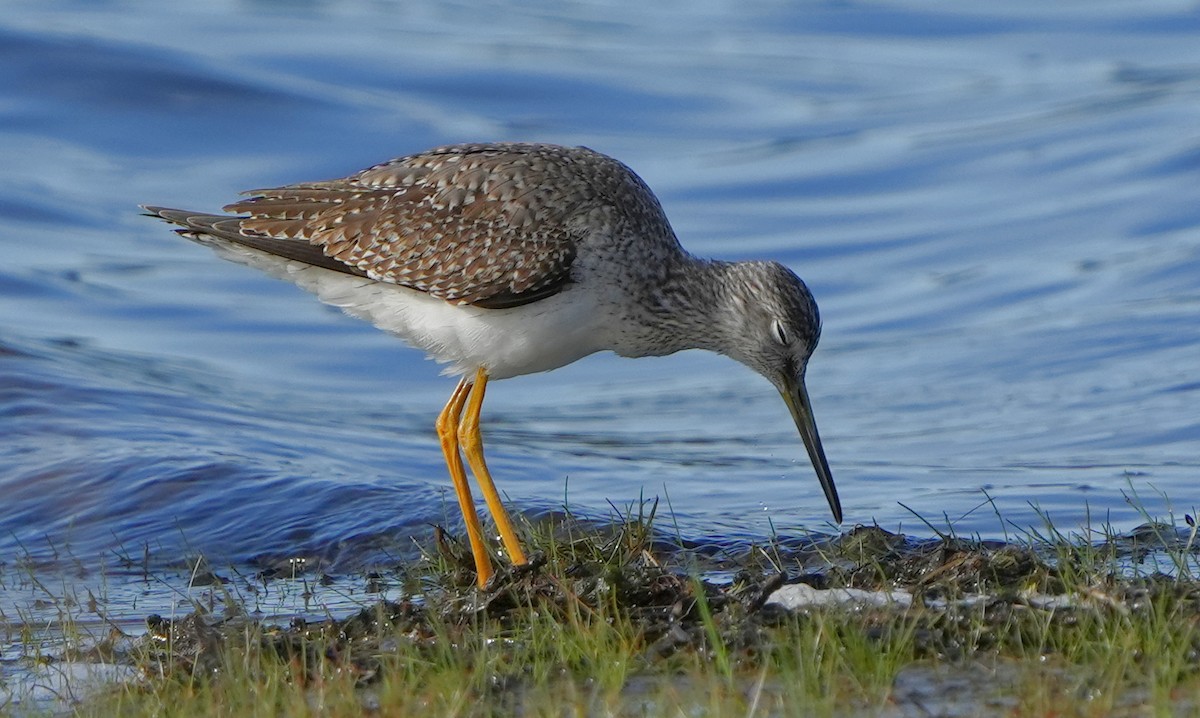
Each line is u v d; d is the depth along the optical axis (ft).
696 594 28.63
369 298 36.14
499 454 51.67
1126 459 47.44
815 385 61.00
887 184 87.35
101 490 43.91
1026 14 126.00
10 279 70.13
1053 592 30.25
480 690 25.95
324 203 35.83
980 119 97.60
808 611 28.45
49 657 30.91
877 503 43.88
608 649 27.37
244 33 109.40
